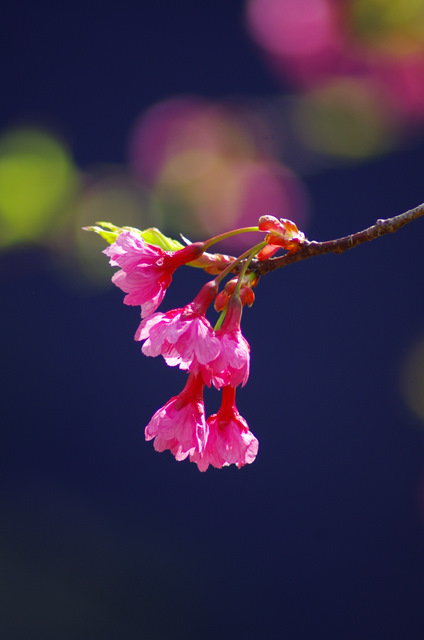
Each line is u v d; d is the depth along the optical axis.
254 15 1.63
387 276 4.34
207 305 1.26
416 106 1.51
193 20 4.32
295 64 1.57
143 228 1.78
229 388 1.27
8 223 1.50
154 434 1.26
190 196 1.84
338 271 4.37
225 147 1.80
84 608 3.00
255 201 1.83
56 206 1.51
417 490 3.75
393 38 1.49
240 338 1.26
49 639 2.81
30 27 4.35
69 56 4.36
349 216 4.20
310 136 1.58
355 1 1.49
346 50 1.51
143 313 1.27
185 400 1.26
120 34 4.39
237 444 1.26
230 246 2.43
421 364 3.90
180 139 1.86
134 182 1.80
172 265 1.27
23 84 4.29
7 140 1.52
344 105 1.52
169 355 1.26
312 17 1.52
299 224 2.05
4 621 2.85
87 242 1.60
